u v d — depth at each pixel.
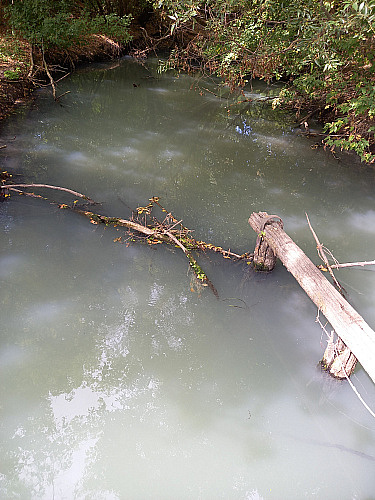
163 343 4.07
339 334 3.43
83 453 3.12
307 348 4.08
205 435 3.28
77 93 10.88
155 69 13.41
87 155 7.77
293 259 4.22
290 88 10.11
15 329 4.06
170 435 3.27
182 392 3.61
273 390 3.65
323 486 2.96
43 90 10.62
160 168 7.55
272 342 4.14
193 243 5.40
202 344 4.08
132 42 14.81
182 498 2.84
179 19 6.76
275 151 8.48
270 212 6.37
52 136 8.39
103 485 2.91
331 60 6.54
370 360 3.11
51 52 11.86
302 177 7.53
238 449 3.19
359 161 8.17
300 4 6.81
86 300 4.48
